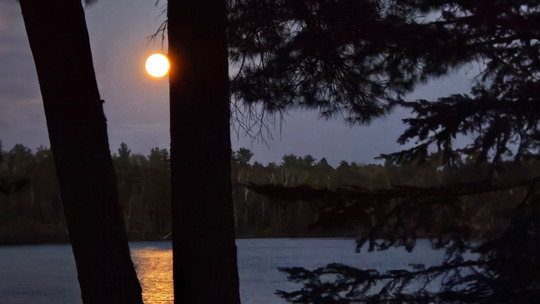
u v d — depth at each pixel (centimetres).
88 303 460
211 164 484
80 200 451
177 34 493
